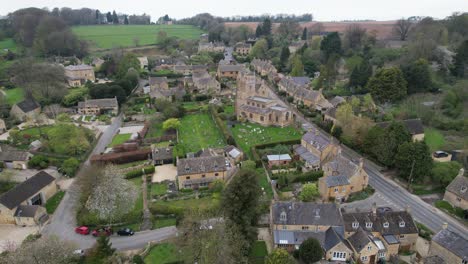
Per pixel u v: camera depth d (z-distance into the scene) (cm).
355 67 15712
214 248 5884
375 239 6612
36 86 15400
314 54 19925
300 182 9069
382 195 8494
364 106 13188
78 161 10356
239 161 10200
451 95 12556
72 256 6300
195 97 16512
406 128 10106
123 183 7850
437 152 9900
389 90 13450
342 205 8044
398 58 17212
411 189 8625
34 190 8362
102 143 12038
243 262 6009
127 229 7306
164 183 9281
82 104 14975
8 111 14088
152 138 11944
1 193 8894
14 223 7738
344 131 11125
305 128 12612
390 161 9356
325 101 14162
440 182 8600
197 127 13325
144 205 8169
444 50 16262
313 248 6141
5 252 6412
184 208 7838
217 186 8619
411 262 6391
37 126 13238
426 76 13875
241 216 6462
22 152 10362
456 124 11550
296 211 7025
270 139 11825
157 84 17825
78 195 8106
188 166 8988
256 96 14275
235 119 13938
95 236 7300
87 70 19225
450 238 6206
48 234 7344
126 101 16275
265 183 9050
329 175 8769
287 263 5797
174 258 6525
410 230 6669
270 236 7200
